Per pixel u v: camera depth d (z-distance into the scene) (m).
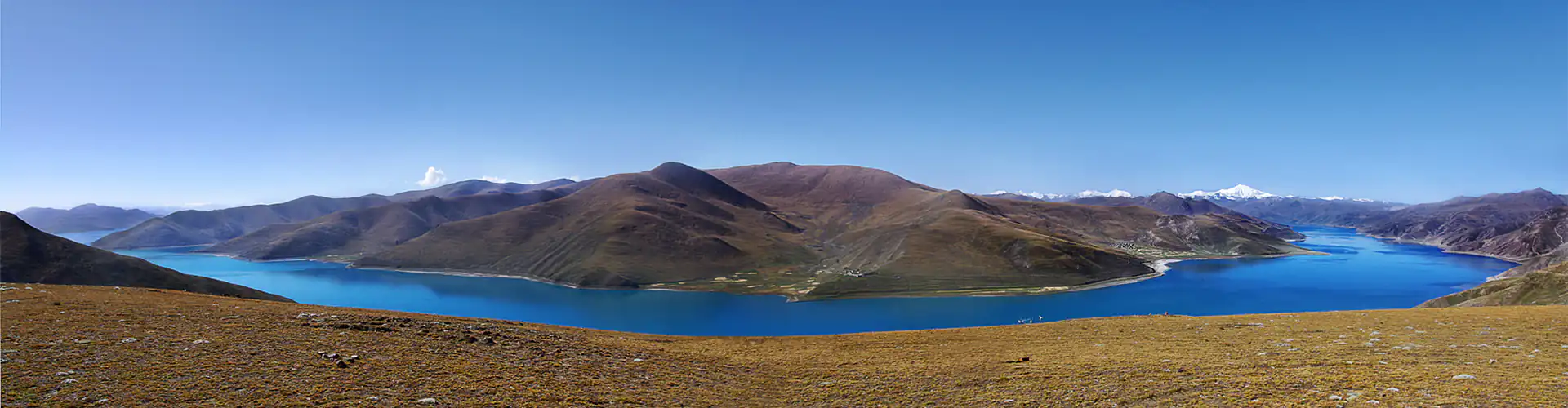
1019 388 41.00
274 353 42.75
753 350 64.75
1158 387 37.91
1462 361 41.38
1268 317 73.31
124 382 34.16
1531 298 137.12
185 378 35.72
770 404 41.78
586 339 63.91
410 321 60.78
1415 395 31.86
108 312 54.47
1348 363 42.12
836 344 68.81
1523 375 35.34
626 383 43.91
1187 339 60.28
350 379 37.94
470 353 48.72
